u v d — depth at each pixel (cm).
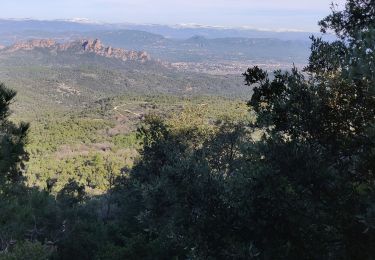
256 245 651
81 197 2825
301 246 627
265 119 645
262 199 625
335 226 602
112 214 3077
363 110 586
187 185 704
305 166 596
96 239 2095
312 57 668
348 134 603
